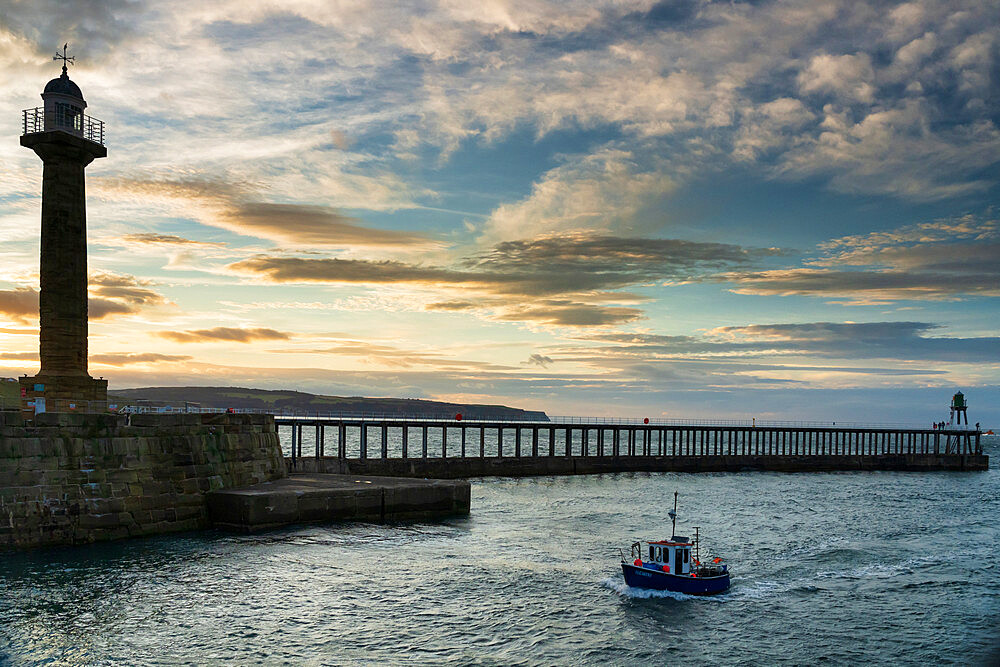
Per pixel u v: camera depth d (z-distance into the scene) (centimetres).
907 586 4091
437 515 5744
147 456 4550
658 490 8144
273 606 3350
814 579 4194
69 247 5159
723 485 8975
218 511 4819
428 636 3098
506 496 7231
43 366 5072
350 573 3919
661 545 3956
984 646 3206
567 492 7725
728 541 5166
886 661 3033
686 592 3819
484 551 4572
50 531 4038
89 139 5278
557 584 3897
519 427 9594
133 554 4056
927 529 5953
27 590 3384
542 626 3278
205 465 4953
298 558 4153
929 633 3353
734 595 3838
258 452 5622
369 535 4844
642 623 3369
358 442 18038
